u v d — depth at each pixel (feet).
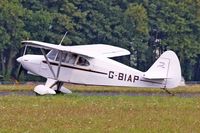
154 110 248.73
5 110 241.96
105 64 339.98
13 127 202.49
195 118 227.61
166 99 297.33
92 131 197.06
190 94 364.99
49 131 196.03
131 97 306.14
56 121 215.31
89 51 350.43
